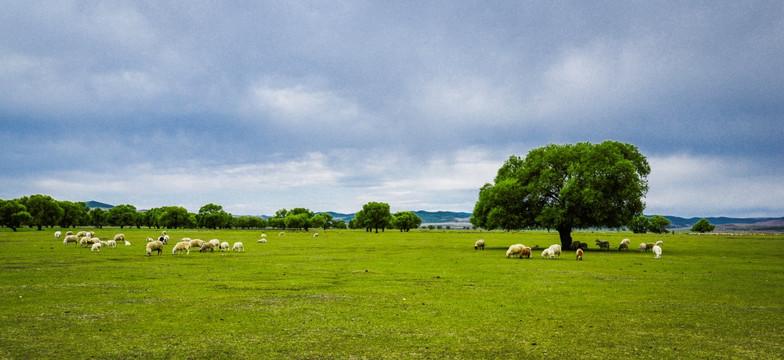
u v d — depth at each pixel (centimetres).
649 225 18700
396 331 1170
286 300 1636
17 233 9788
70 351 973
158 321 1273
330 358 934
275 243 6806
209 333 1139
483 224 5697
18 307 1470
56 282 2088
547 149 5619
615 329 1195
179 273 2514
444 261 3459
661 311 1441
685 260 3531
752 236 12112
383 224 17088
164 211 19788
